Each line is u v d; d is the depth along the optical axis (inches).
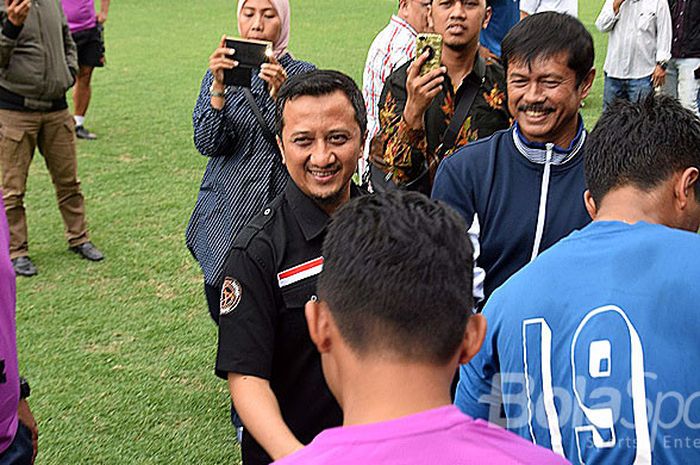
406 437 53.8
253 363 97.0
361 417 56.5
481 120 142.7
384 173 137.9
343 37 569.3
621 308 74.9
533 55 111.0
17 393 101.9
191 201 283.3
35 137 227.5
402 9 193.2
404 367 56.3
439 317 56.7
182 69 482.0
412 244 58.4
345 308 57.6
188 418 170.9
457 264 58.7
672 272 75.0
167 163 321.1
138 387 180.4
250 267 99.5
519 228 114.6
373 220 60.1
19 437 106.1
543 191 114.0
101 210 274.4
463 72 145.7
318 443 54.8
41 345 195.9
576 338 76.0
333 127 102.2
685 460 73.5
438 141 144.6
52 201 283.7
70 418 169.3
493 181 115.4
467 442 54.2
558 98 111.1
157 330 203.9
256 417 93.4
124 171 311.4
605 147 83.6
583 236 80.5
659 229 78.1
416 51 131.2
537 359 78.1
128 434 165.2
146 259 240.7
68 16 329.1
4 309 99.8
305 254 100.7
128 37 581.0
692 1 307.0
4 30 213.8
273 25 155.7
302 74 107.3
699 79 317.1
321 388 101.4
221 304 100.3
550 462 55.0
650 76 319.0
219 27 620.4
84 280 228.5
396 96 142.8
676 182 81.6
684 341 73.4
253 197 147.9
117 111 392.5
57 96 225.9
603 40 550.3
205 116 146.6
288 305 99.5
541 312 78.3
